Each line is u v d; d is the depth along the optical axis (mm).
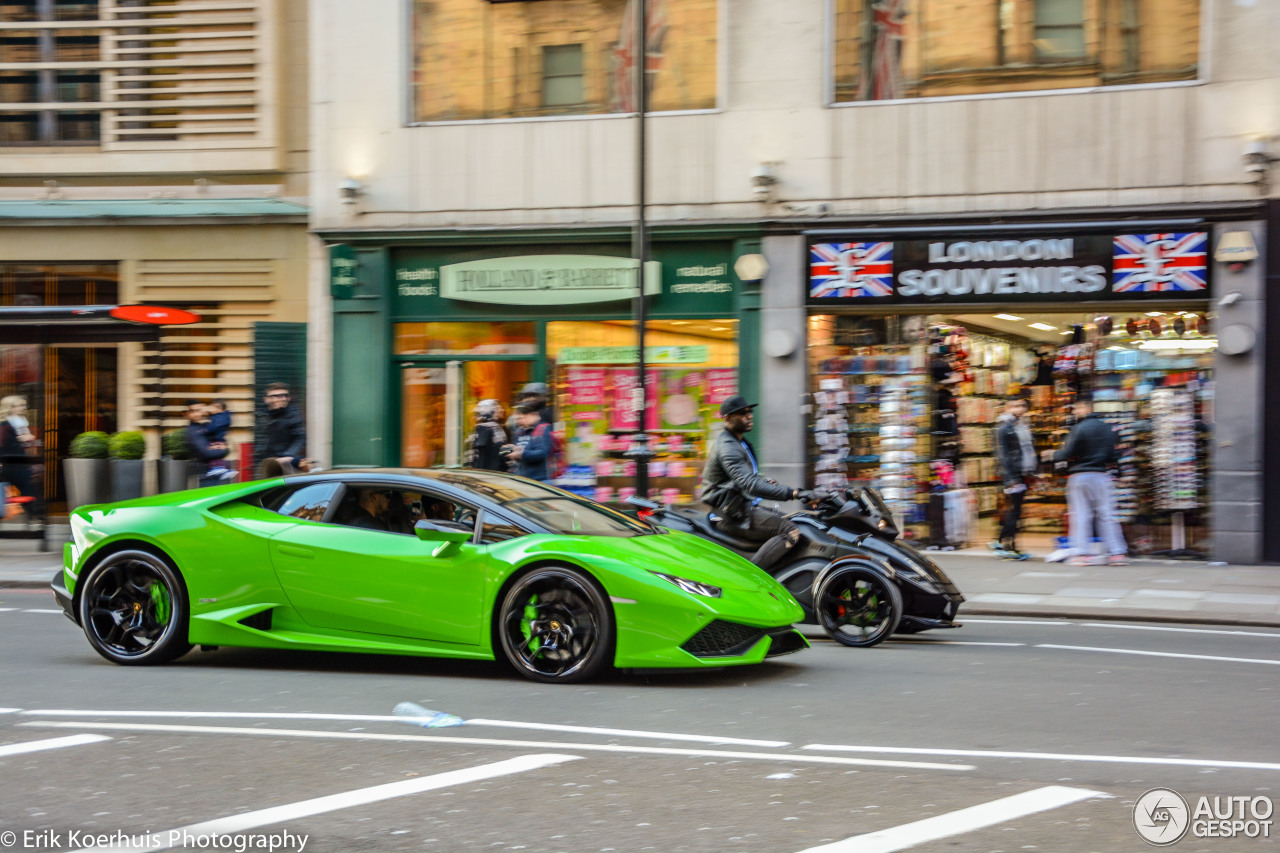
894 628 8836
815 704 6613
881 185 15289
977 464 15445
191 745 5555
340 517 7605
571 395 16562
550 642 7105
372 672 7586
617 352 16422
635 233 16047
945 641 9250
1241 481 14109
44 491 15727
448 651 7234
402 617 7289
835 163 15422
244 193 17312
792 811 4496
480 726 5973
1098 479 14273
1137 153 14461
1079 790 4805
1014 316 15125
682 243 16125
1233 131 14141
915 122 15164
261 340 16828
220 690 6961
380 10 16891
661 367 16234
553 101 16562
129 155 17469
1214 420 14266
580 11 16406
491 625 7176
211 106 17422
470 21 16750
